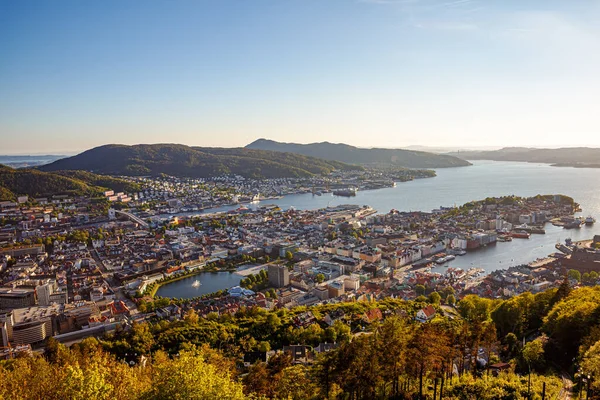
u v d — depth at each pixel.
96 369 131.38
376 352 152.88
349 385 152.62
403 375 156.62
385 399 155.25
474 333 178.50
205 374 116.19
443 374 166.75
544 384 139.62
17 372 162.50
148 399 116.31
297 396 157.75
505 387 156.88
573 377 163.62
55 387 135.12
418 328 164.12
